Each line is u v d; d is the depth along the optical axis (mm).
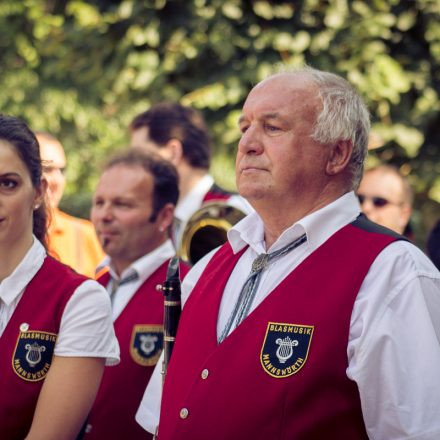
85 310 5434
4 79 16969
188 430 5004
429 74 14562
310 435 4746
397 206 9969
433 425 4617
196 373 5121
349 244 5066
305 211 5242
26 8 16625
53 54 16156
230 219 7664
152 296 7188
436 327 4855
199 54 14461
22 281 5469
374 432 4770
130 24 14688
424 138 14977
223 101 14281
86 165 17312
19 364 5312
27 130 5598
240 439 4828
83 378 5348
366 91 14109
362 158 5371
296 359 4824
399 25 14227
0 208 5391
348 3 14156
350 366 4781
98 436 6824
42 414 5250
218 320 5301
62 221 9797
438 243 7289
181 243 7727
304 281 5020
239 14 14203
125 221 7383
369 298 4820
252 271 5301
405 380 4699
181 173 9570
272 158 5133
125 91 15367
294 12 14227
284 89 5207
